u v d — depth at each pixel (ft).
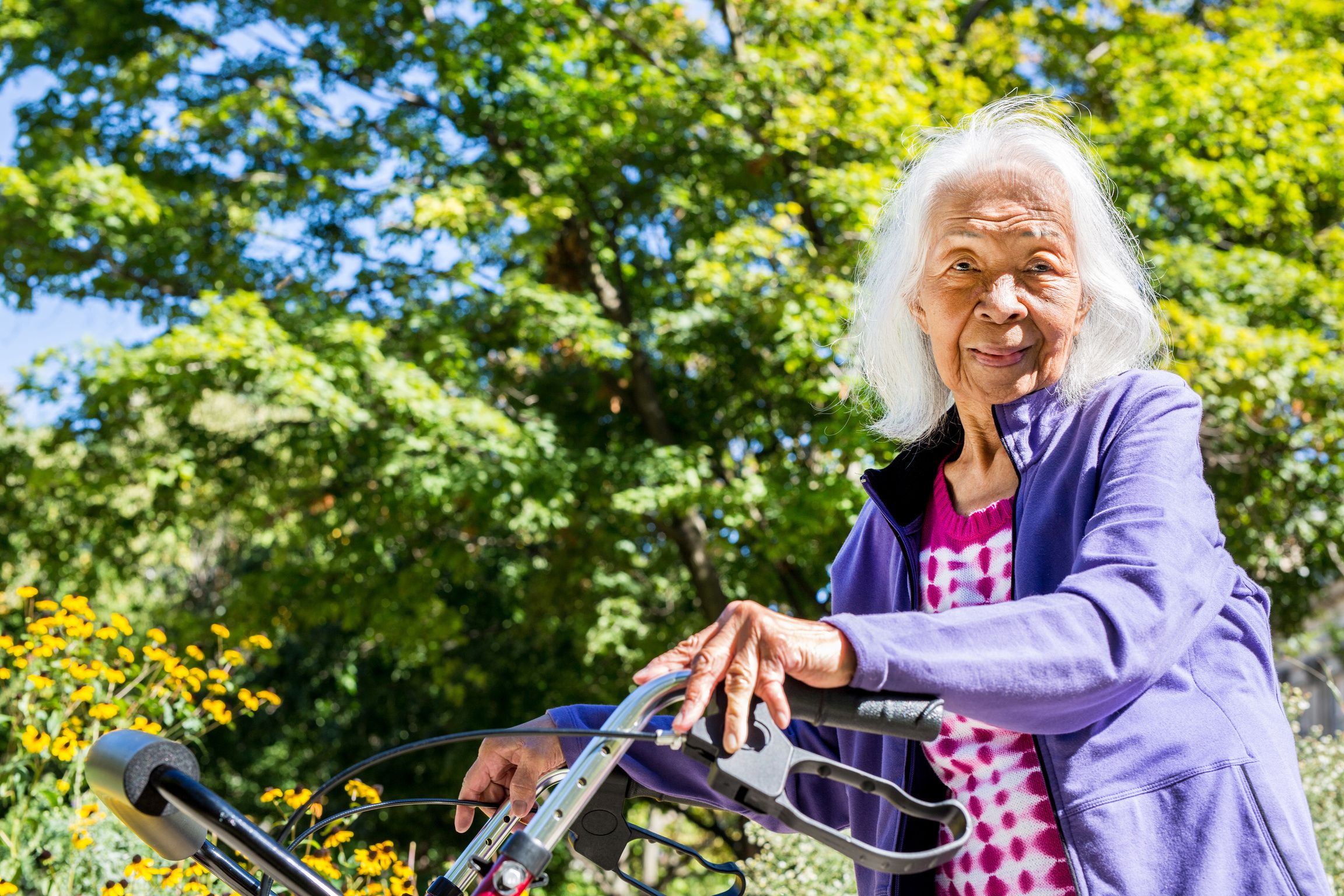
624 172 29.96
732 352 29.35
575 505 28.66
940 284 4.40
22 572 31.01
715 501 25.32
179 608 35.65
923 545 4.73
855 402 5.90
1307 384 24.17
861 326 5.27
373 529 29.04
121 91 29.30
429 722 36.96
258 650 31.04
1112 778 3.65
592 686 35.60
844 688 3.01
